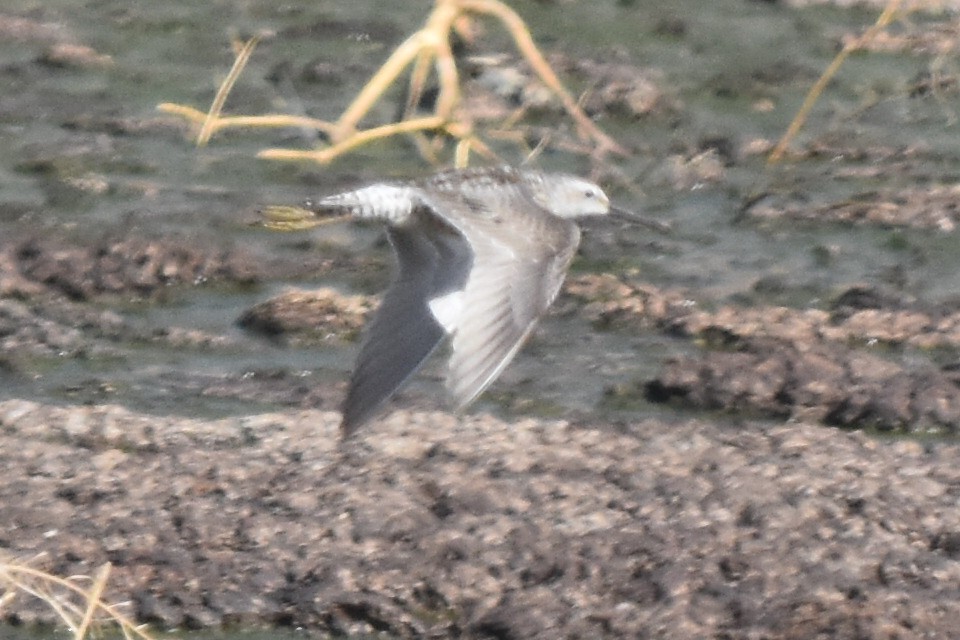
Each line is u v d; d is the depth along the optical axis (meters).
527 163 19.64
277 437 13.84
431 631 12.01
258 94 21.50
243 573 12.36
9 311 16.45
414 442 13.73
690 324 16.44
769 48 23.30
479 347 8.89
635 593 12.12
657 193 19.47
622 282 17.31
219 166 19.69
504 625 11.91
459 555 12.41
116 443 13.80
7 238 17.70
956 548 12.59
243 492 13.09
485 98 21.23
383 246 18.02
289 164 19.77
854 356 15.55
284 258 17.67
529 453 13.60
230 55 22.67
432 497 13.02
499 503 12.91
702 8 24.67
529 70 21.77
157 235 17.91
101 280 17.08
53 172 19.41
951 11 24.45
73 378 15.38
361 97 17.70
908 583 12.23
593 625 11.90
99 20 23.73
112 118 20.80
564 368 15.72
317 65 22.19
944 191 19.41
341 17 24.02
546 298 9.11
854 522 12.80
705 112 21.41
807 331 16.34
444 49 17.97
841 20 24.33
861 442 14.04
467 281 9.56
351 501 12.93
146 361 15.73
